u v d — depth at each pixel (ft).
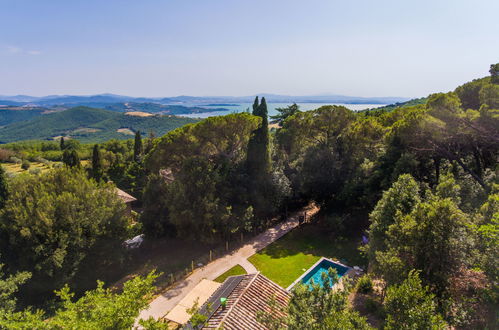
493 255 37.27
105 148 253.85
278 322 35.24
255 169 97.14
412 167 77.05
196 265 78.69
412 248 42.63
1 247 66.23
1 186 79.82
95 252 72.33
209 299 55.11
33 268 63.57
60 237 65.36
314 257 80.64
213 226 84.84
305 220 106.63
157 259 85.10
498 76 84.23
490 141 71.05
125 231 79.51
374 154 101.60
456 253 40.50
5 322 33.65
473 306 39.17
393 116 107.14
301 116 120.98
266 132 97.14
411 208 51.80
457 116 72.49
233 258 81.71
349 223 94.27
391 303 31.40
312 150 106.73
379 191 83.56
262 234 97.40
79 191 75.05
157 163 94.53
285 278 70.95
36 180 76.23
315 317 31.30
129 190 138.72
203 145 95.91
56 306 63.41
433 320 28.25
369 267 65.05
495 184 52.95
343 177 102.01
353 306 54.70
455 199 51.93
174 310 54.19
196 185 84.28
